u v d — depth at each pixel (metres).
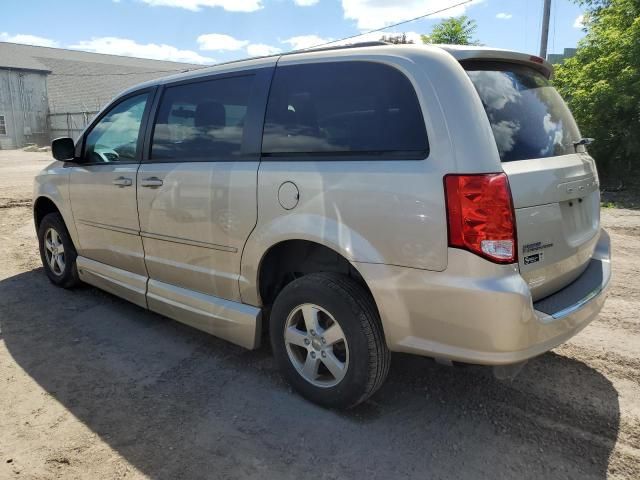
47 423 3.02
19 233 7.87
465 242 2.44
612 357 3.74
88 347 4.00
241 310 3.41
